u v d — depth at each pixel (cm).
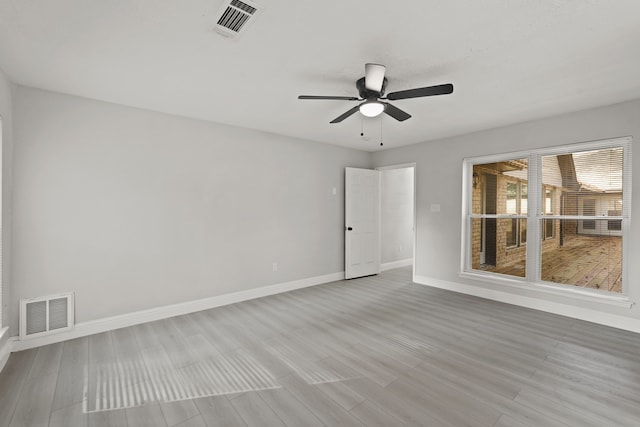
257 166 428
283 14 176
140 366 245
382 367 241
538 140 375
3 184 249
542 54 221
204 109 339
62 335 289
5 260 254
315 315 359
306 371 237
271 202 444
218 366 245
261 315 359
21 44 207
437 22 184
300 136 464
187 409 193
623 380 221
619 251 328
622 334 303
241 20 182
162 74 254
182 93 294
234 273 407
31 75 252
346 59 230
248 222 420
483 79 263
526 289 387
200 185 377
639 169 307
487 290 424
